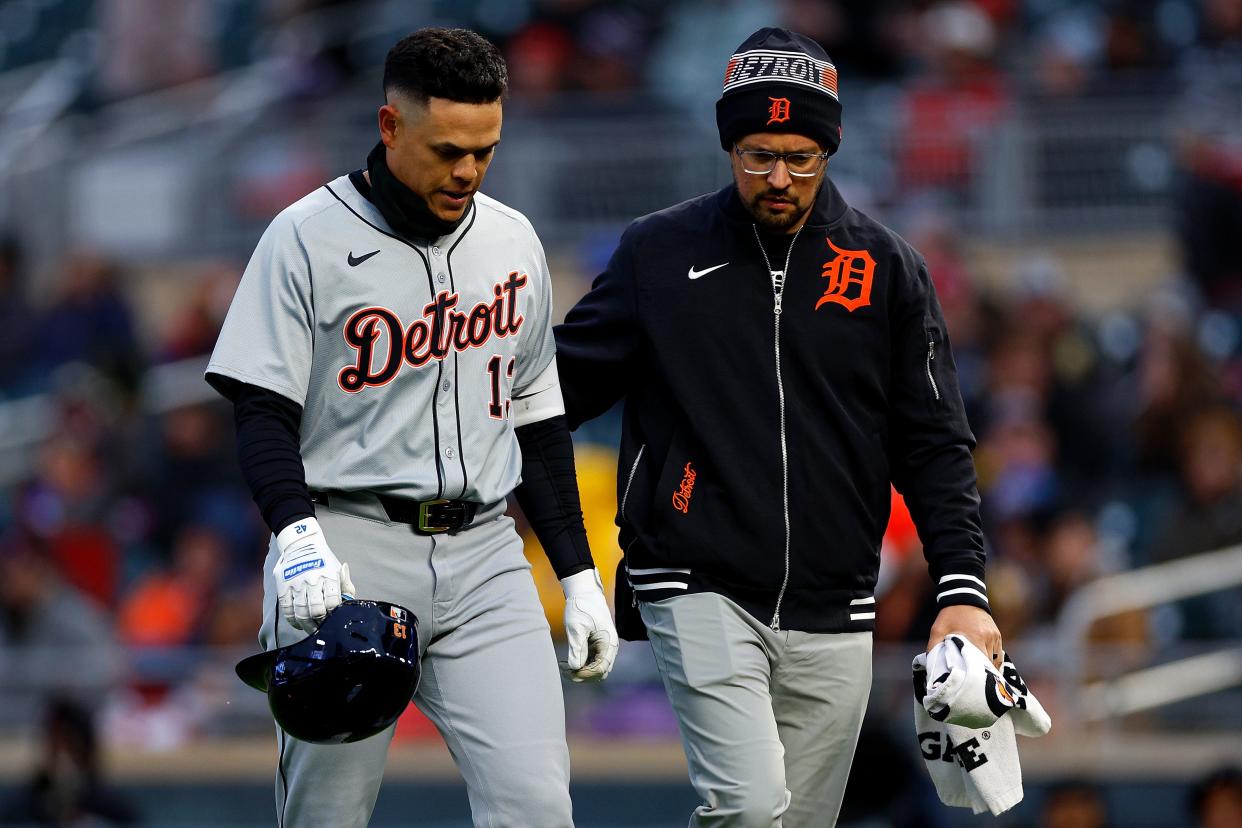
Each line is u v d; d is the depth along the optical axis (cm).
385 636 1289
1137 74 4728
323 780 1378
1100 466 3800
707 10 4869
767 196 1443
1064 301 4056
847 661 1518
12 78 5934
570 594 1441
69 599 3334
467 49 1304
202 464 3994
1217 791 2600
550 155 4588
